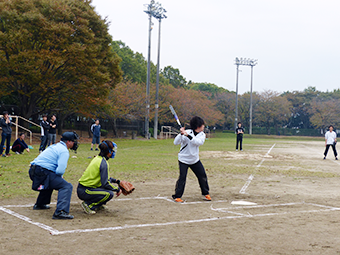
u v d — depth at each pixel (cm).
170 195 717
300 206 623
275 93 7869
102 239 411
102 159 551
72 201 637
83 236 421
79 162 1220
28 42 2112
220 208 598
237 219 519
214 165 1277
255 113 7856
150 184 850
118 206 605
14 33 2002
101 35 2517
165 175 1003
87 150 1781
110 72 2595
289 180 961
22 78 2119
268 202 658
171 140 3650
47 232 436
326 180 977
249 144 3161
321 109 7775
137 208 591
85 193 543
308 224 492
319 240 418
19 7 2128
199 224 487
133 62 5397
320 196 729
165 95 4869
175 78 7006
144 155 1652
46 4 2177
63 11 2189
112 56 2658
